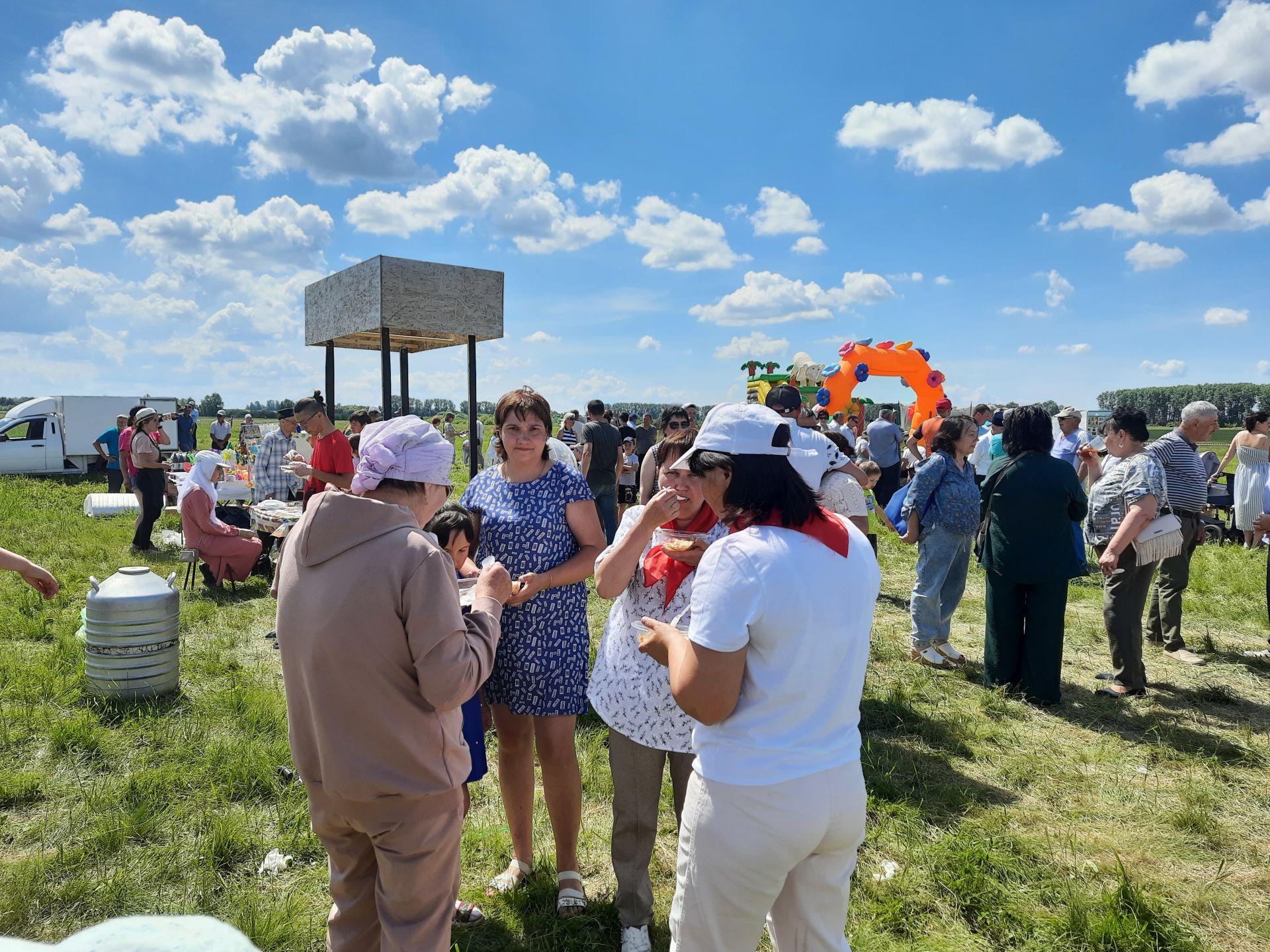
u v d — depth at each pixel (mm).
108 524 11625
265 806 3695
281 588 1941
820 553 1696
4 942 861
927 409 19922
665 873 3268
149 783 3777
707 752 1725
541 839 3475
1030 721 4918
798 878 1799
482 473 3076
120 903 2922
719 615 1627
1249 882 3205
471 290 10992
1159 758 4367
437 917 1979
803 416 8805
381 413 10297
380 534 1854
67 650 5625
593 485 8984
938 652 6016
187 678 5367
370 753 1841
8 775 3840
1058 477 5020
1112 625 5383
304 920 2867
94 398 21375
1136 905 2910
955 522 5828
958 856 3262
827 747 1692
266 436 9117
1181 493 6145
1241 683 5633
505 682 2848
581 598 2924
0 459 19781
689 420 6832
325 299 12203
